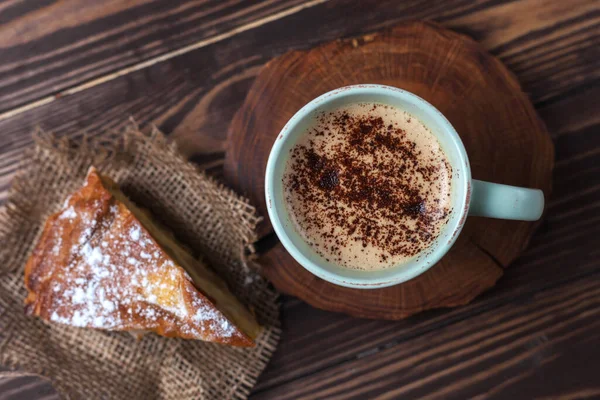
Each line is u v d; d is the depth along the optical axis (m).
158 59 0.41
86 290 0.38
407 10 0.40
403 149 0.34
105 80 0.41
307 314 0.41
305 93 0.38
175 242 0.41
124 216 0.38
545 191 0.38
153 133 0.39
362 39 0.38
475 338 0.40
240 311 0.40
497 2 0.39
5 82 0.41
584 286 0.40
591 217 0.39
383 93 0.33
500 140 0.38
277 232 0.33
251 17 0.41
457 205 0.33
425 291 0.38
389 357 0.41
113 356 0.41
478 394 0.40
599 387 0.40
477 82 0.38
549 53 0.39
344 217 0.35
